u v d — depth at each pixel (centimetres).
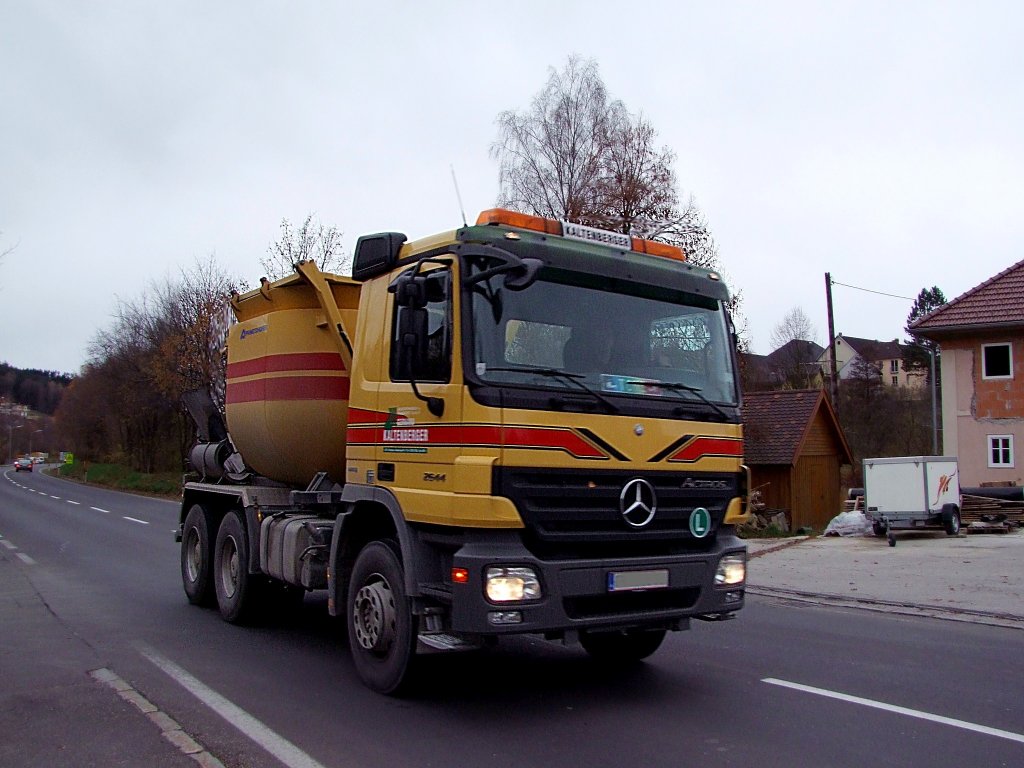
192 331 3484
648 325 611
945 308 2858
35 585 1152
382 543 629
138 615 940
